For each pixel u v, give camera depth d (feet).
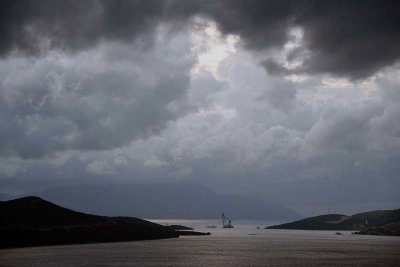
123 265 476.54
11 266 459.73
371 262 537.65
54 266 460.96
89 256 570.46
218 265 495.00
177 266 478.59
